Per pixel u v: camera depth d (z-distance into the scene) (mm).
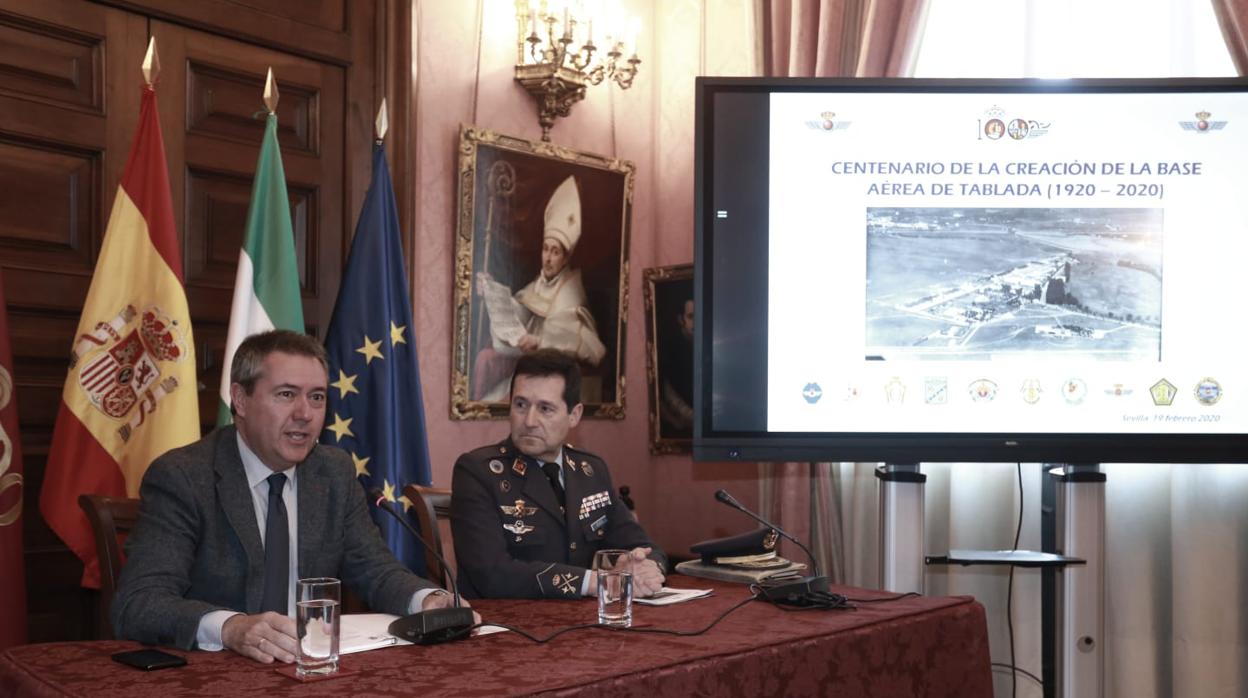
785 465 4301
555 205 4406
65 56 3123
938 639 2307
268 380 2137
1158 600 3783
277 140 3512
